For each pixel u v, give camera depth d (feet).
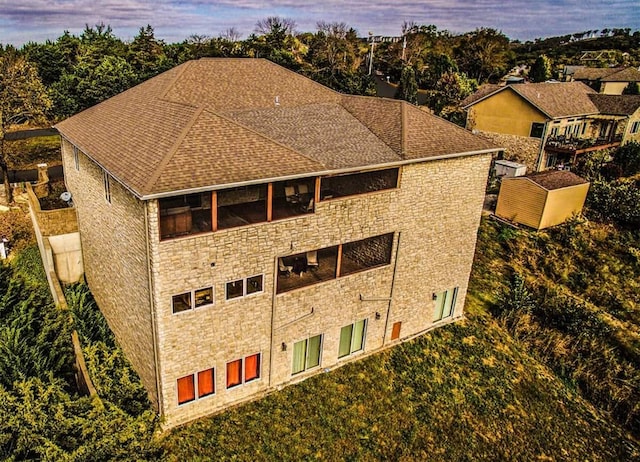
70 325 61.98
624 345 79.66
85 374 53.57
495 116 153.79
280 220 51.93
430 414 60.90
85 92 135.33
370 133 67.05
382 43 341.82
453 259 72.95
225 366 54.44
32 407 43.86
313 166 52.26
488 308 83.10
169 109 58.95
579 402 68.18
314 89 79.41
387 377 64.69
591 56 361.71
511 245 103.35
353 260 70.74
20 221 88.74
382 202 60.18
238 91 72.38
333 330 62.95
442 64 259.80
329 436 55.36
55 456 39.73
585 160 146.10
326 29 297.33
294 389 60.08
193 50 184.03
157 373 50.03
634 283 97.25
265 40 218.38
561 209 110.42
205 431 52.75
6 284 71.46
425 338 72.84
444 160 64.39
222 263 49.44
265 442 53.06
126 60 169.07
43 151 133.18
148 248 44.73
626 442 63.21
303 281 60.23
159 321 47.62
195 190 44.14
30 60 168.66
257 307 54.08
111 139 57.88
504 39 307.99
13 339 56.34
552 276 97.60
